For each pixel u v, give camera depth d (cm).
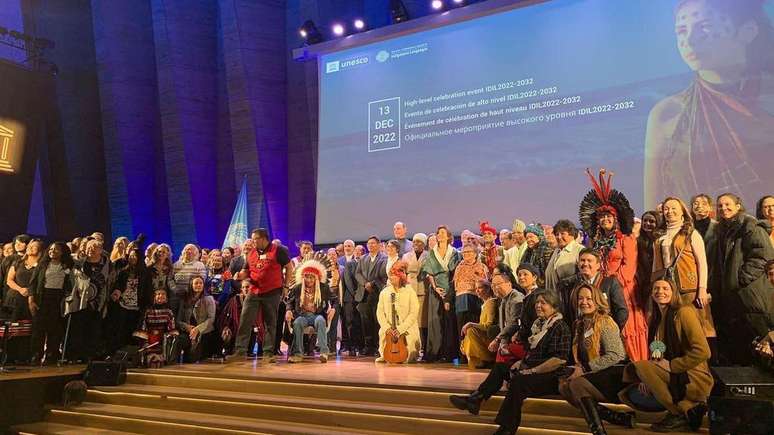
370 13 1243
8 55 1334
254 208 1309
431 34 1041
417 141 1035
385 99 1077
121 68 1410
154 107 1446
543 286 589
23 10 1366
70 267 684
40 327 667
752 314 449
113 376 616
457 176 988
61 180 1392
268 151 1318
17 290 693
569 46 907
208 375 590
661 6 840
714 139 789
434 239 732
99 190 1433
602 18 884
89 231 1410
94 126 1435
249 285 696
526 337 469
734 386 370
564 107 903
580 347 420
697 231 478
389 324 699
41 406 588
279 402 513
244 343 698
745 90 774
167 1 1384
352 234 1081
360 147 1091
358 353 796
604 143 866
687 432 381
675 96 820
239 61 1319
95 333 682
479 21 994
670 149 817
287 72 1351
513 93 950
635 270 484
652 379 385
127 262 695
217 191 1405
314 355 782
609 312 435
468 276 678
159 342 673
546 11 932
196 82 1398
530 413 457
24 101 1178
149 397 571
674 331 396
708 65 800
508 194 939
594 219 502
